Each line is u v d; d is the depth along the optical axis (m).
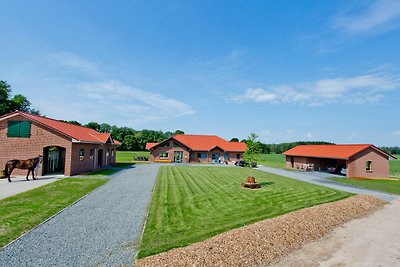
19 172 22.53
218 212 11.86
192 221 10.39
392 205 15.05
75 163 24.03
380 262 7.54
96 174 24.69
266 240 8.61
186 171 30.73
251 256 7.58
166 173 27.77
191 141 54.66
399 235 9.82
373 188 21.78
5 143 22.86
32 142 22.84
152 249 7.63
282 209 12.72
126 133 86.75
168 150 49.88
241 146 55.03
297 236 9.27
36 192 15.06
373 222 11.50
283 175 30.08
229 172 30.98
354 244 8.88
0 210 11.12
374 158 31.78
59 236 8.55
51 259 6.92
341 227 10.72
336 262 7.49
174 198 14.63
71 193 15.19
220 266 6.91
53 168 25.88
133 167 34.41
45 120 24.91
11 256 7.03
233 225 9.94
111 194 15.36
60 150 27.70
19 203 12.41
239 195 16.03
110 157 37.41
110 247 7.77
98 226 9.60
